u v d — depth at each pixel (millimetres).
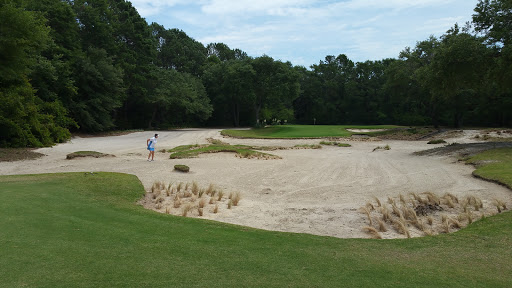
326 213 8430
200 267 4281
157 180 12102
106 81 42188
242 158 20328
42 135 26875
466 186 11242
